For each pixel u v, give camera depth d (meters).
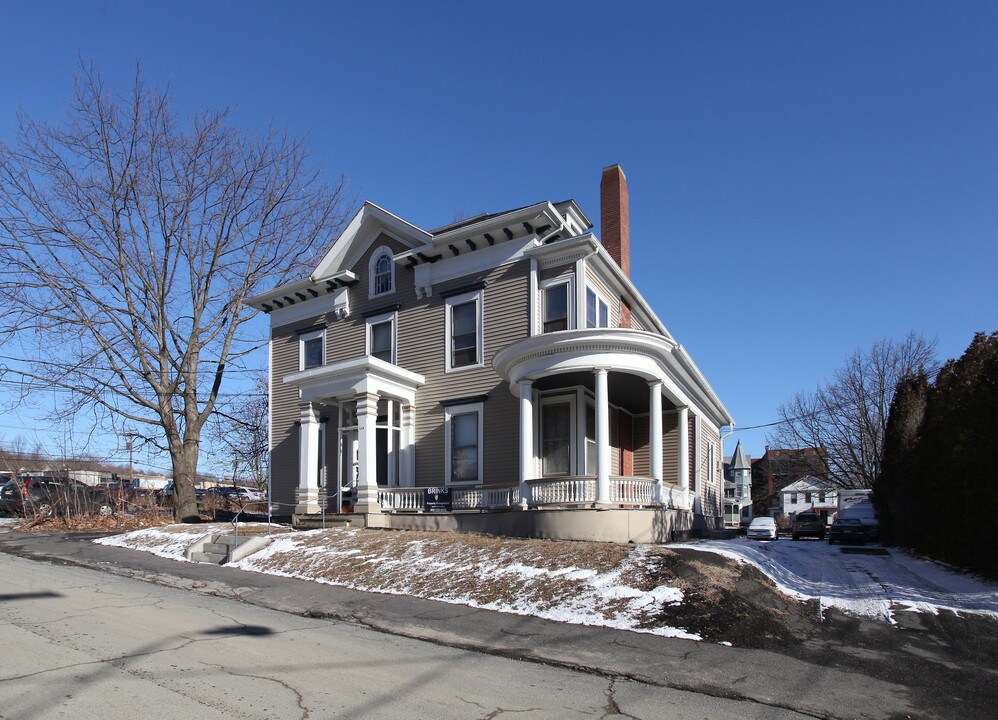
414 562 12.80
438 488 17.53
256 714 5.57
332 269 23.16
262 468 41.09
